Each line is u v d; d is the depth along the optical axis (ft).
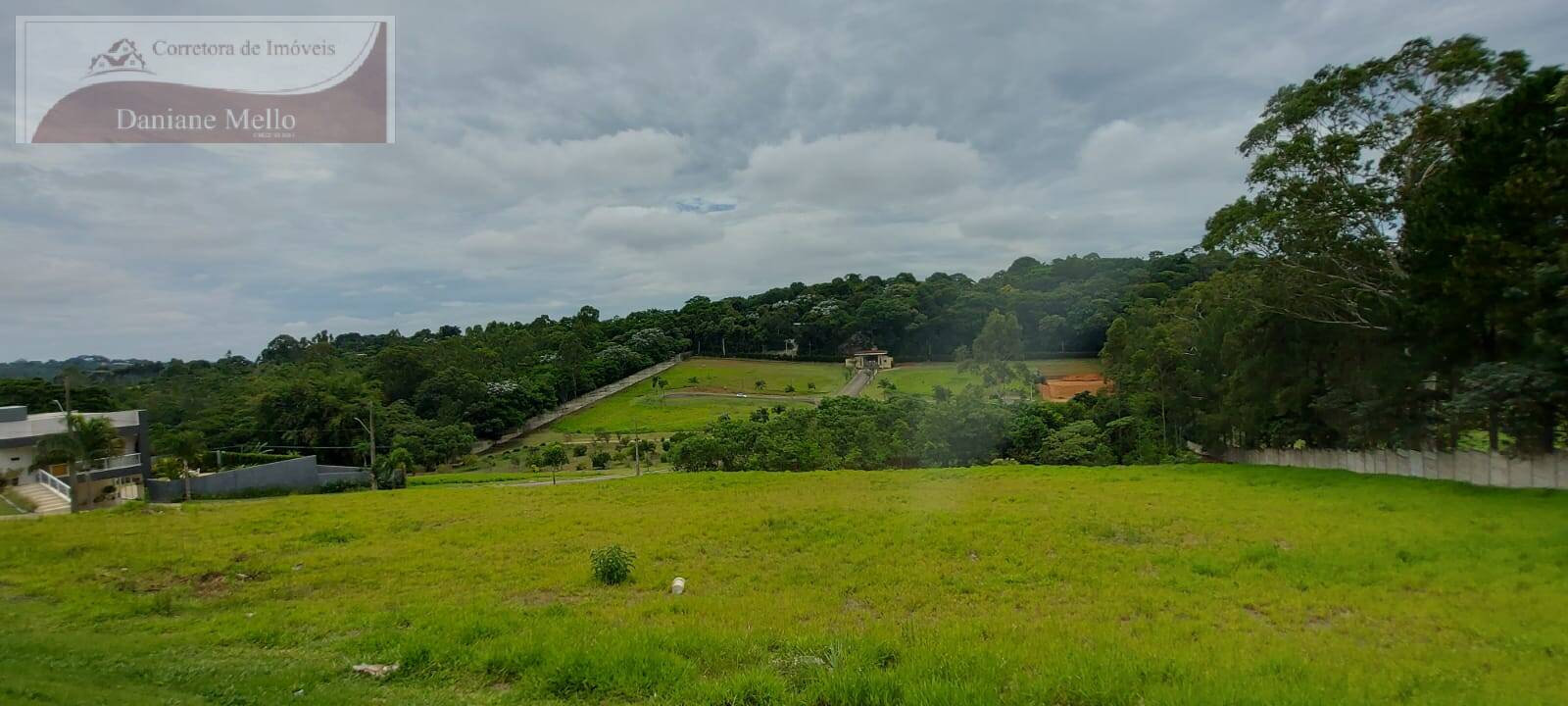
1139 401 155.53
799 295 493.36
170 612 38.47
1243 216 101.50
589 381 319.06
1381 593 36.73
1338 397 103.40
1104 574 43.01
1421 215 80.74
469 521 72.33
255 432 203.72
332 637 32.04
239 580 47.44
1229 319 124.47
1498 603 34.37
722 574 45.93
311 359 320.29
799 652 26.76
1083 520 61.26
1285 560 44.68
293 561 52.70
